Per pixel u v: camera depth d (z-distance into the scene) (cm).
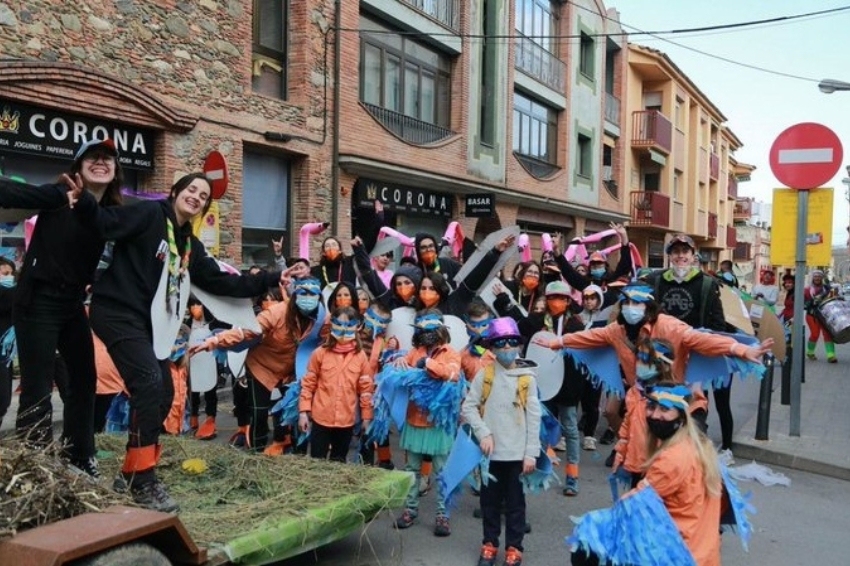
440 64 1928
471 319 588
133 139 1155
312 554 523
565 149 2602
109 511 349
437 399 560
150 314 423
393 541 556
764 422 834
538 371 658
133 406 412
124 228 405
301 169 1459
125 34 1115
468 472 502
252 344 658
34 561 299
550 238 1041
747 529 411
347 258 892
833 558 537
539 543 557
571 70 2619
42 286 416
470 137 2000
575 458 679
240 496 479
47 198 373
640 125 3228
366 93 1659
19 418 419
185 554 359
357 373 601
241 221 1312
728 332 657
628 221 3212
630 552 368
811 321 1689
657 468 381
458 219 1980
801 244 857
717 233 4725
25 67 972
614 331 572
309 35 1440
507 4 2166
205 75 1244
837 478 739
